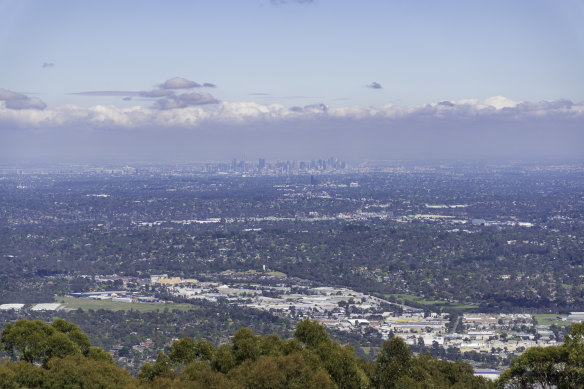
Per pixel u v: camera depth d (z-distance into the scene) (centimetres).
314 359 11019
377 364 11950
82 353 11812
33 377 10269
